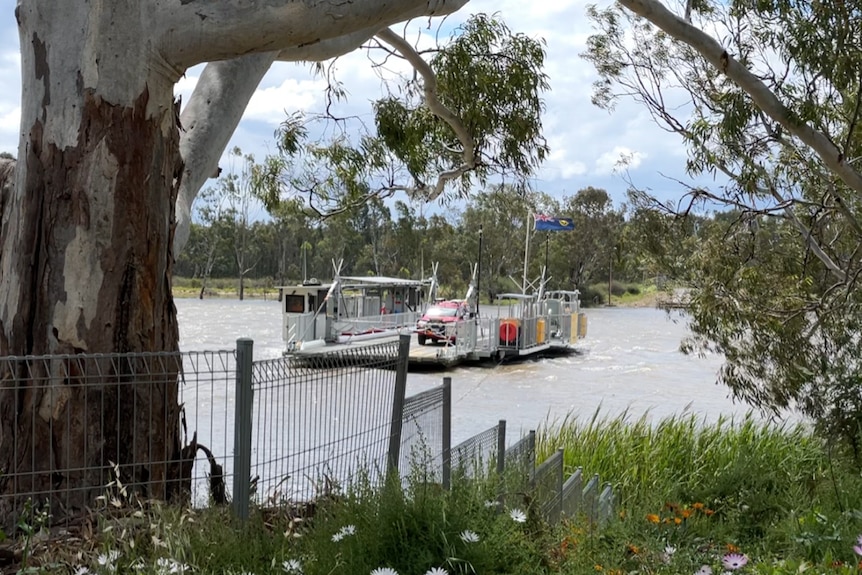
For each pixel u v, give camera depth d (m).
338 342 31.83
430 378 27.42
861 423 8.55
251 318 54.59
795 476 8.91
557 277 61.59
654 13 8.05
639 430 10.83
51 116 4.71
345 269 77.06
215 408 11.21
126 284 4.74
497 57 10.15
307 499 4.87
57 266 4.66
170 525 3.67
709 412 19.67
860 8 8.70
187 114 6.84
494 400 22.08
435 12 5.66
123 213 4.74
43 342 4.64
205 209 80.88
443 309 34.94
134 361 4.72
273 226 77.25
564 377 27.50
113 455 4.66
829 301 9.98
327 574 3.67
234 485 4.26
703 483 9.36
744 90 8.91
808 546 5.27
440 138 11.44
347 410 4.89
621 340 44.00
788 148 10.67
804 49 8.70
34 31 4.75
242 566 3.61
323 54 7.53
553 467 5.41
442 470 5.02
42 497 4.54
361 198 11.85
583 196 59.06
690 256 10.96
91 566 3.59
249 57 6.98
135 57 4.73
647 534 5.29
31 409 4.60
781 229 11.58
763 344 9.66
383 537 3.86
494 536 3.99
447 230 68.38
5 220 5.02
